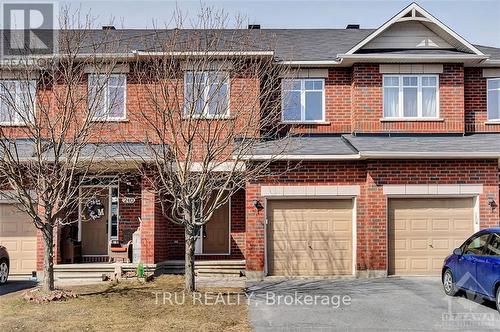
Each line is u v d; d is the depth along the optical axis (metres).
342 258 15.28
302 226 15.33
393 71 17.02
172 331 9.02
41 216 13.68
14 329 9.11
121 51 15.58
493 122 17.47
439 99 17.03
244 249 17.05
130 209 16.83
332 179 15.29
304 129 17.30
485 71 17.64
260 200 15.12
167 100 11.60
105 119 13.46
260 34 19.88
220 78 12.88
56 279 14.90
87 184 16.28
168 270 16.12
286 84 15.77
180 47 13.42
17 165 11.30
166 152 12.09
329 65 17.30
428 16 16.92
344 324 9.62
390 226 15.21
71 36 13.56
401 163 15.16
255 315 10.20
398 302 11.47
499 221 15.03
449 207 15.28
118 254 16.06
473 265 11.02
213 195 16.83
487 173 15.16
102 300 11.45
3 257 14.39
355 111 16.94
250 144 12.51
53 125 11.87
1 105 13.50
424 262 15.15
